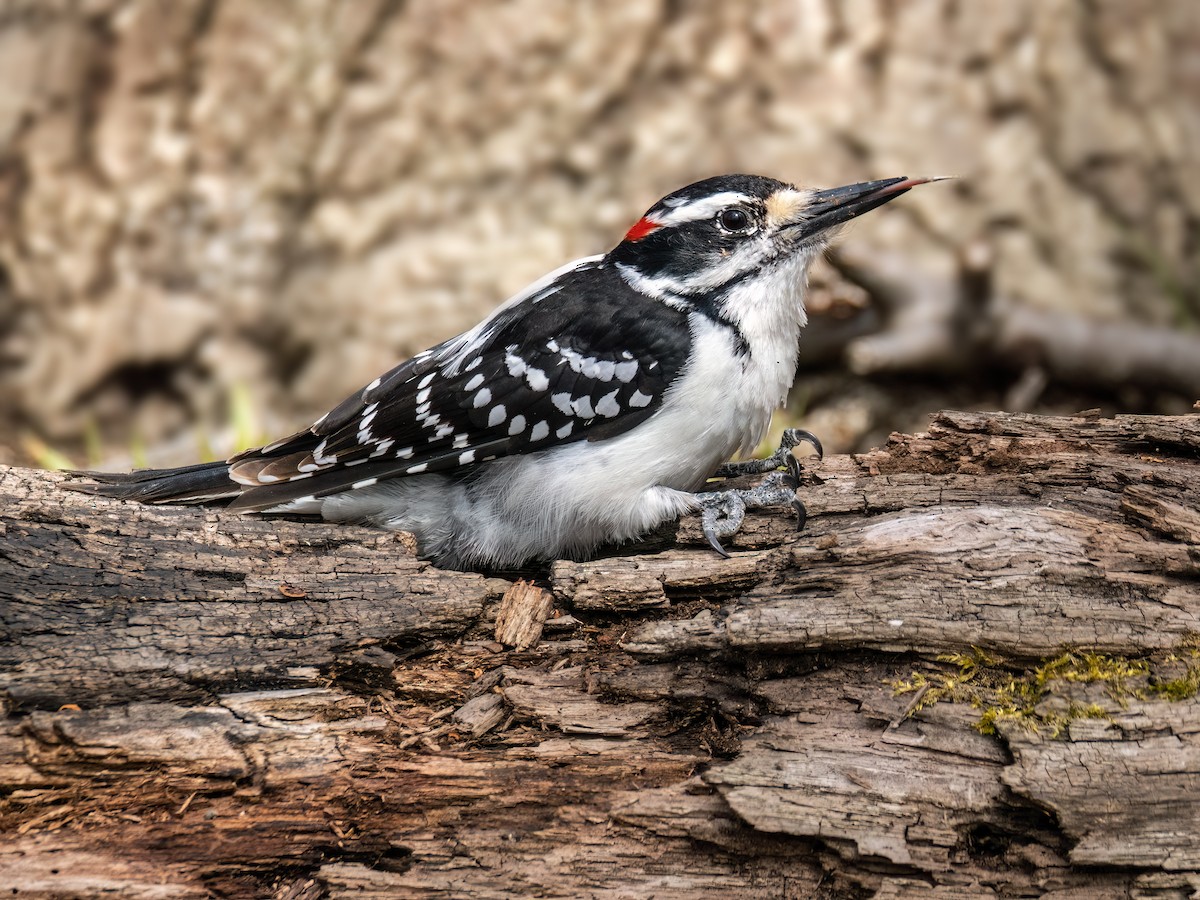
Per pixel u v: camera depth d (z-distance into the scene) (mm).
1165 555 7121
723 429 8602
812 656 7145
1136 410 15734
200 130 16328
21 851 6672
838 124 16438
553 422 8422
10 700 6820
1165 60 16500
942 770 6668
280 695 7148
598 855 6781
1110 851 6336
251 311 16266
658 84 16547
